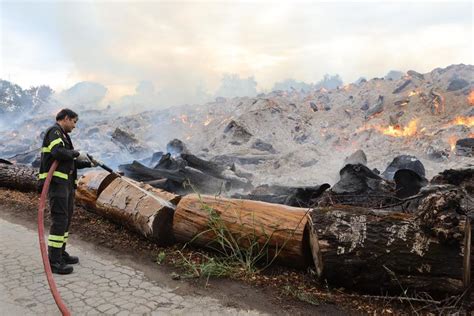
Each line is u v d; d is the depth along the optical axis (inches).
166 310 137.8
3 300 143.8
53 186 171.3
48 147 171.6
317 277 159.2
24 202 299.1
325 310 138.8
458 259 132.3
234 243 175.6
